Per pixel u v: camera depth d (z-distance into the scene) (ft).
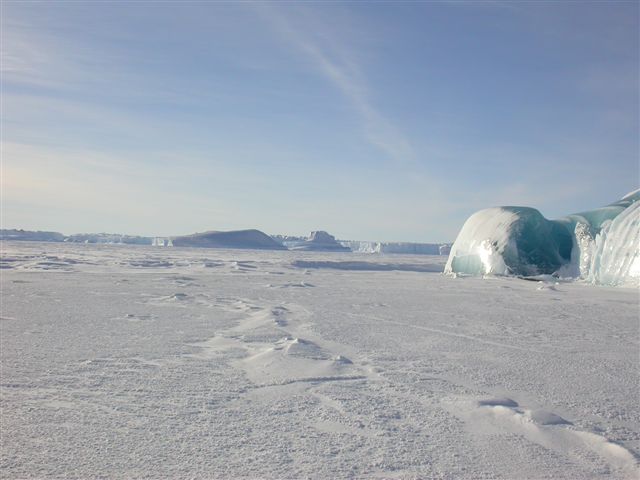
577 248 87.20
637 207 75.25
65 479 7.79
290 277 76.48
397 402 12.59
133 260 119.44
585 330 26.89
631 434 10.62
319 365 16.52
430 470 8.48
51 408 11.55
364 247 653.71
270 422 10.85
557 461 9.06
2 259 102.27
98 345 19.69
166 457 8.79
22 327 23.89
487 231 92.89
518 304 41.22
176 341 20.93
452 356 18.99
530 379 15.47
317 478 8.02
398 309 35.76
